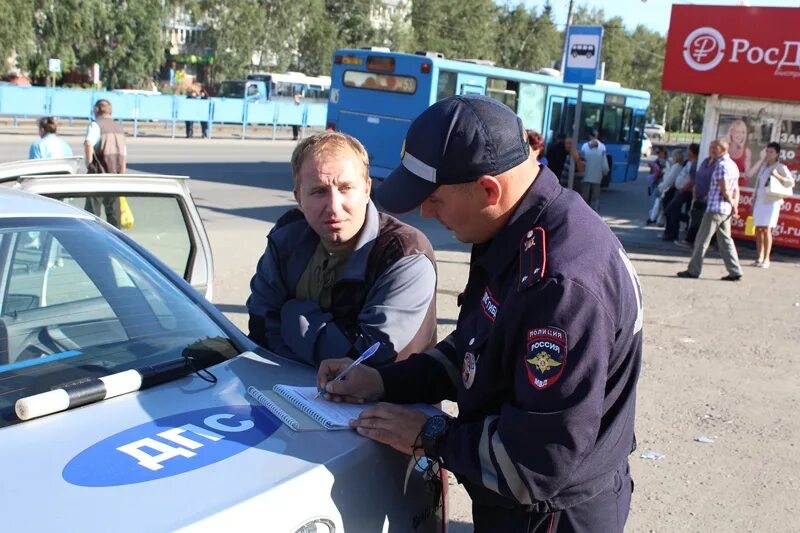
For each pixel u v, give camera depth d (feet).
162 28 177.99
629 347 6.07
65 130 87.15
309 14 206.80
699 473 14.79
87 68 168.04
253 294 9.55
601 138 73.92
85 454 5.94
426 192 6.19
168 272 9.37
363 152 8.80
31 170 12.43
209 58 198.29
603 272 5.84
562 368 5.62
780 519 13.16
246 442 6.36
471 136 6.04
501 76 56.90
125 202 14.03
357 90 53.62
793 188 40.70
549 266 5.78
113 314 8.36
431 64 50.19
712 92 42.04
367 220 8.87
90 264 8.69
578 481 6.12
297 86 136.15
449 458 6.31
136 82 173.78
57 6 140.67
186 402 7.01
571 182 35.12
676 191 46.01
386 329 8.43
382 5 232.73
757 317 27.35
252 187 55.06
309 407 7.06
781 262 39.09
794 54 39.52
